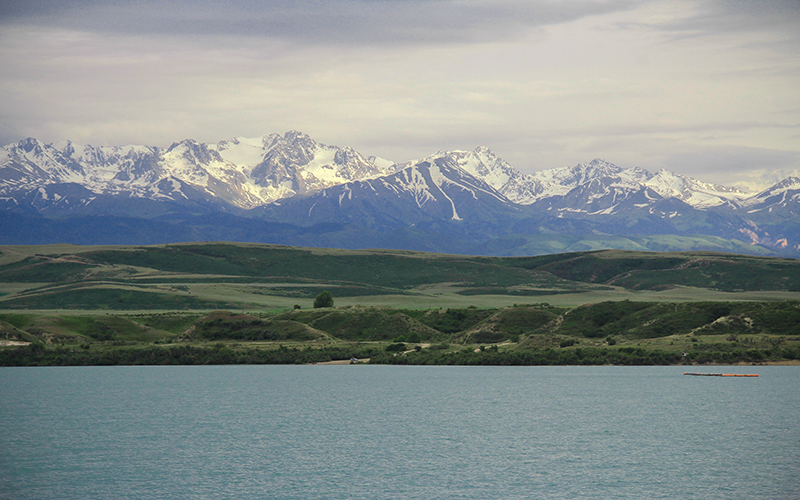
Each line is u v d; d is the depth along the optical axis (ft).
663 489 424.46
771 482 437.58
